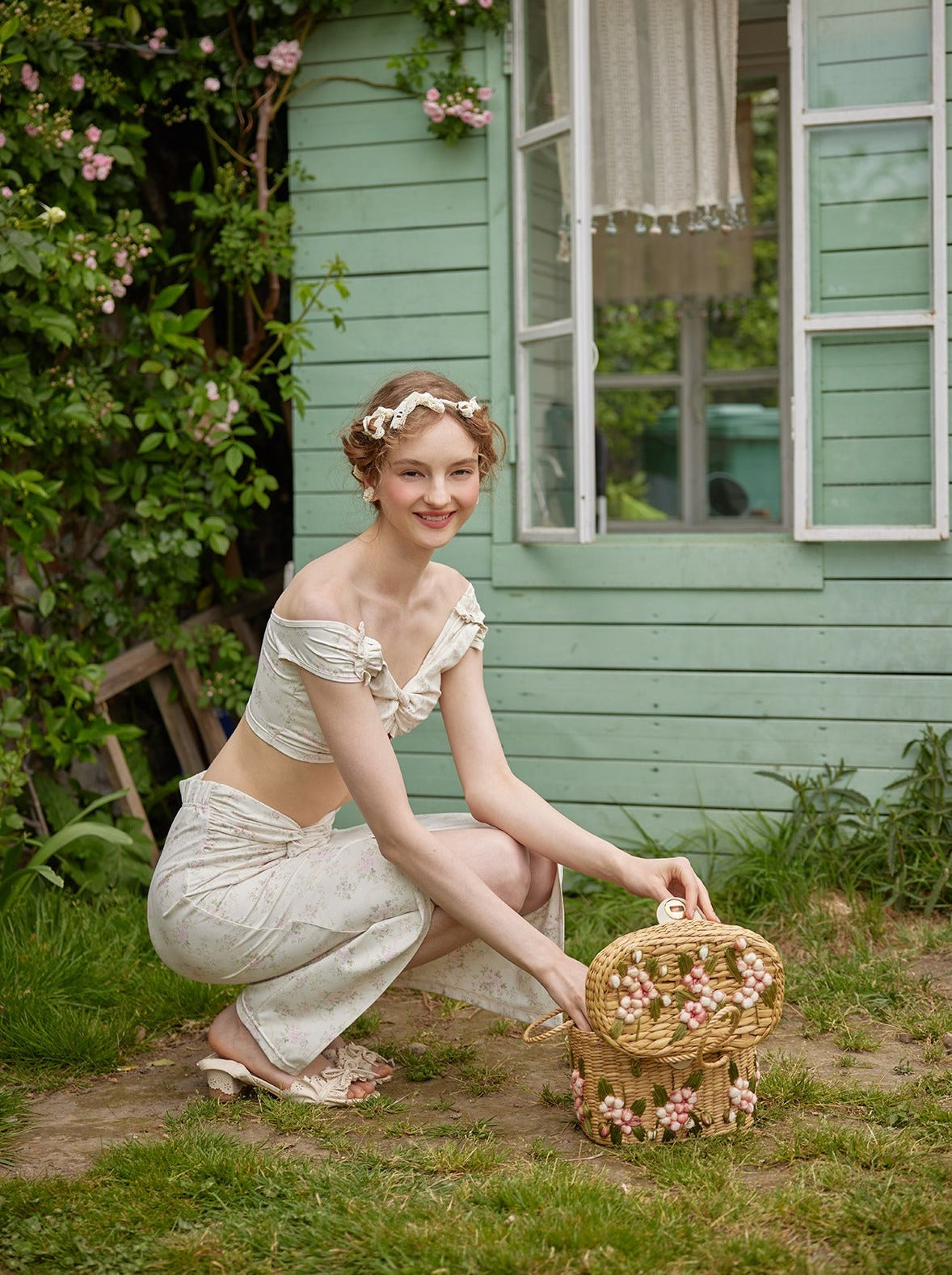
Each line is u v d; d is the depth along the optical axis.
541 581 4.29
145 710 5.08
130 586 4.75
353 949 2.58
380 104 4.37
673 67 4.85
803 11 4.02
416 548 2.56
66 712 4.24
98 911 3.88
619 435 7.91
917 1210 2.11
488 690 4.36
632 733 4.25
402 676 2.66
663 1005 2.35
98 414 4.30
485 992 2.71
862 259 4.05
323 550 4.52
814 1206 2.13
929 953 3.51
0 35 3.82
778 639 4.14
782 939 3.65
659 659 4.22
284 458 5.57
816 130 4.04
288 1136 2.53
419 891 2.56
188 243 5.09
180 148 5.12
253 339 4.69
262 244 4.48
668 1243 2.04
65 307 4.23
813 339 4.07
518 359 4.28
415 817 2.52
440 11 4.23
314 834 2.74
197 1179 2.31
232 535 4.62
